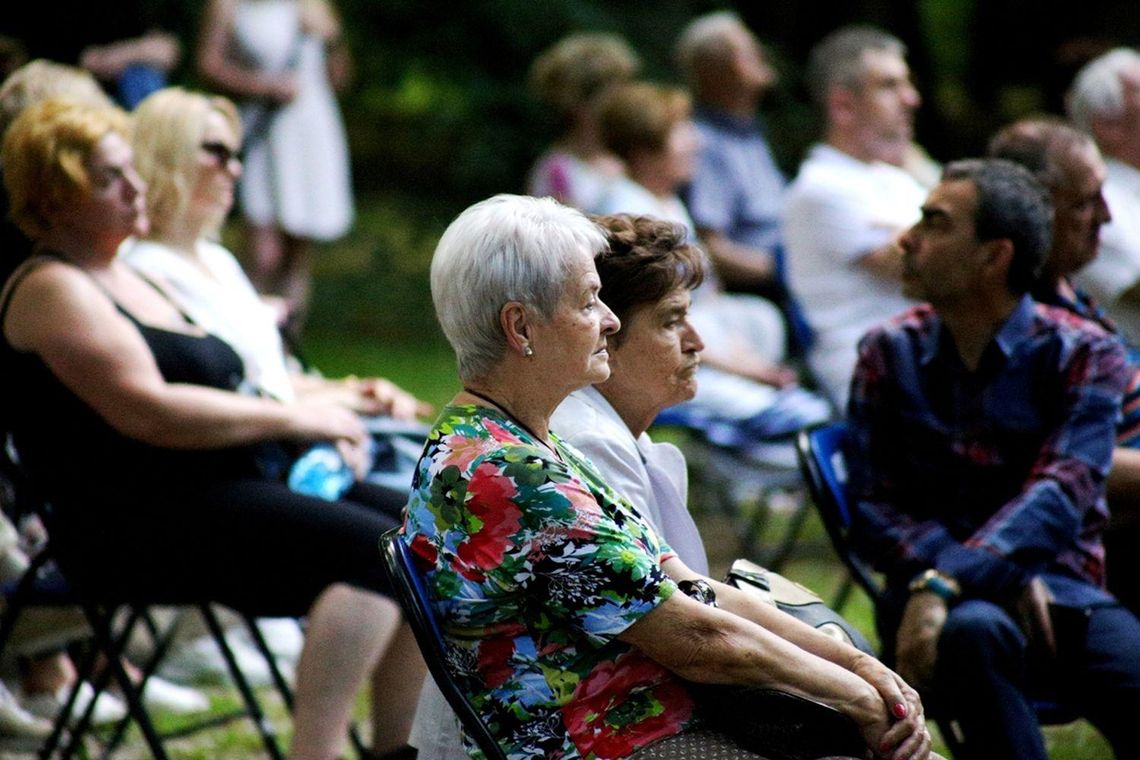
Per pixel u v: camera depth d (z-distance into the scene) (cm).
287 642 1525
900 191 1725
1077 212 1180
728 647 754
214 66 2609
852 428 1112
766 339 1978
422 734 837
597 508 745
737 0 3800
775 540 1973
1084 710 1046
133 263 1241
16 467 1091
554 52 2166
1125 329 1471
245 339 1255
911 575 1053
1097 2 3522
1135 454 1138
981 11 3703
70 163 1117
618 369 887
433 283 784
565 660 753
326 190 2709
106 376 1091
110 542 1109
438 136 3800
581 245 773
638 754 753
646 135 1934
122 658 1405
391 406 1384
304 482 1174
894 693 798
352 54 3741
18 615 1122
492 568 737
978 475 1076
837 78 1725
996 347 1068
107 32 1964
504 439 757
